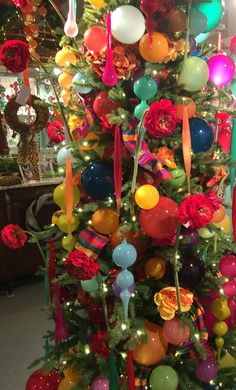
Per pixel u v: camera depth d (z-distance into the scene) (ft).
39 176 11.55
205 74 4.22
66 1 7.17
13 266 11.02
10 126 10.66
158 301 4.25
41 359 5.29
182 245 4.57
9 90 12.09
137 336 4.25
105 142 4.61
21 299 10.62
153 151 4.43
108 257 4.84
